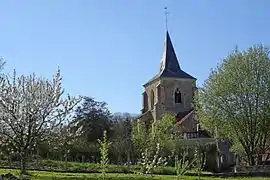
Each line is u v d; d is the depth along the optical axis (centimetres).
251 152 5612
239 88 5588
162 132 7469
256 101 5581
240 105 5591
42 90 4050
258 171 4706
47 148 5569
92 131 10150
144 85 10794
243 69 5628
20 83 4056
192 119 9025
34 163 5116
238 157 6600
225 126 5653
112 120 11000
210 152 6750
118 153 7325
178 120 9669
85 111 10344
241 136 5666
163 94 10075
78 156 7294
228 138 5869
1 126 3844
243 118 5575
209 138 7200
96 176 3625
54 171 4616
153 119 10112
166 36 10625
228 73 5666
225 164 6644
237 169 5206
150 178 3447
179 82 10225
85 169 4875
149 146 6294
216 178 3794
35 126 3903
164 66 10444
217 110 5625
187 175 4066
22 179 3172
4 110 3831
